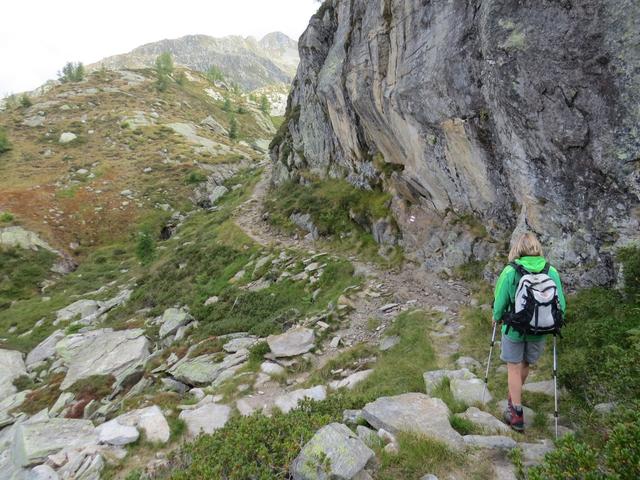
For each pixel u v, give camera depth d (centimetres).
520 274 516
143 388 1575
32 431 1004
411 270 1831
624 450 345
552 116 1011
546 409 591
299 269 2241
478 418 597
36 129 8588
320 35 3628
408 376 955
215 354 1566
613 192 916
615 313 764
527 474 419
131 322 2519
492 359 930
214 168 7512
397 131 2078
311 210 2902
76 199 5872
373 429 604
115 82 11875
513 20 1084
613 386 530
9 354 2520
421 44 1697
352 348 1298
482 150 1499
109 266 4566
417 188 2031
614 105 878
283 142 4619
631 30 830
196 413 1030
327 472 450
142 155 7694
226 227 3578
